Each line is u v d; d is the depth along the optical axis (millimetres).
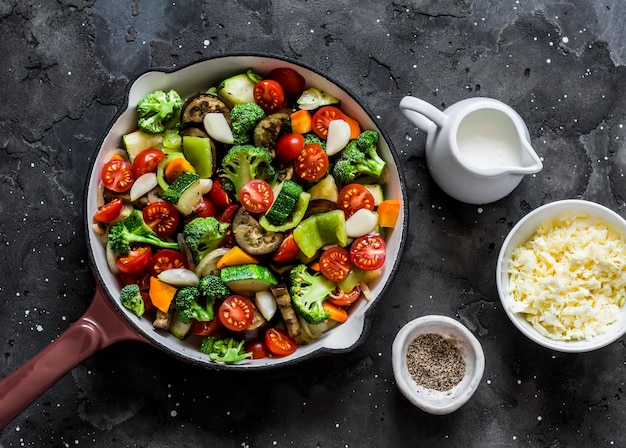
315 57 916
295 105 857
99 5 911
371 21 919
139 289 827
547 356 914
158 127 832
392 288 910
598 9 927
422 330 880
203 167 829
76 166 906
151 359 902
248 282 815
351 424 905
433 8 921
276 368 805
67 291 901
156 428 901
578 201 858
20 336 899
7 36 910
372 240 829
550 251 872
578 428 911
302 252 830
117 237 810
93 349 818
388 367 907
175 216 829
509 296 875
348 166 833
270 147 841
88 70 910
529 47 925
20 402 805
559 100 923
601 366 914
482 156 851
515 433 910
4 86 910
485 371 913
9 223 903
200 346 848
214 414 903
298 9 917
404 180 826
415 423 907
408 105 836
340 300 834
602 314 862
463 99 918
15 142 907
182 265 830
